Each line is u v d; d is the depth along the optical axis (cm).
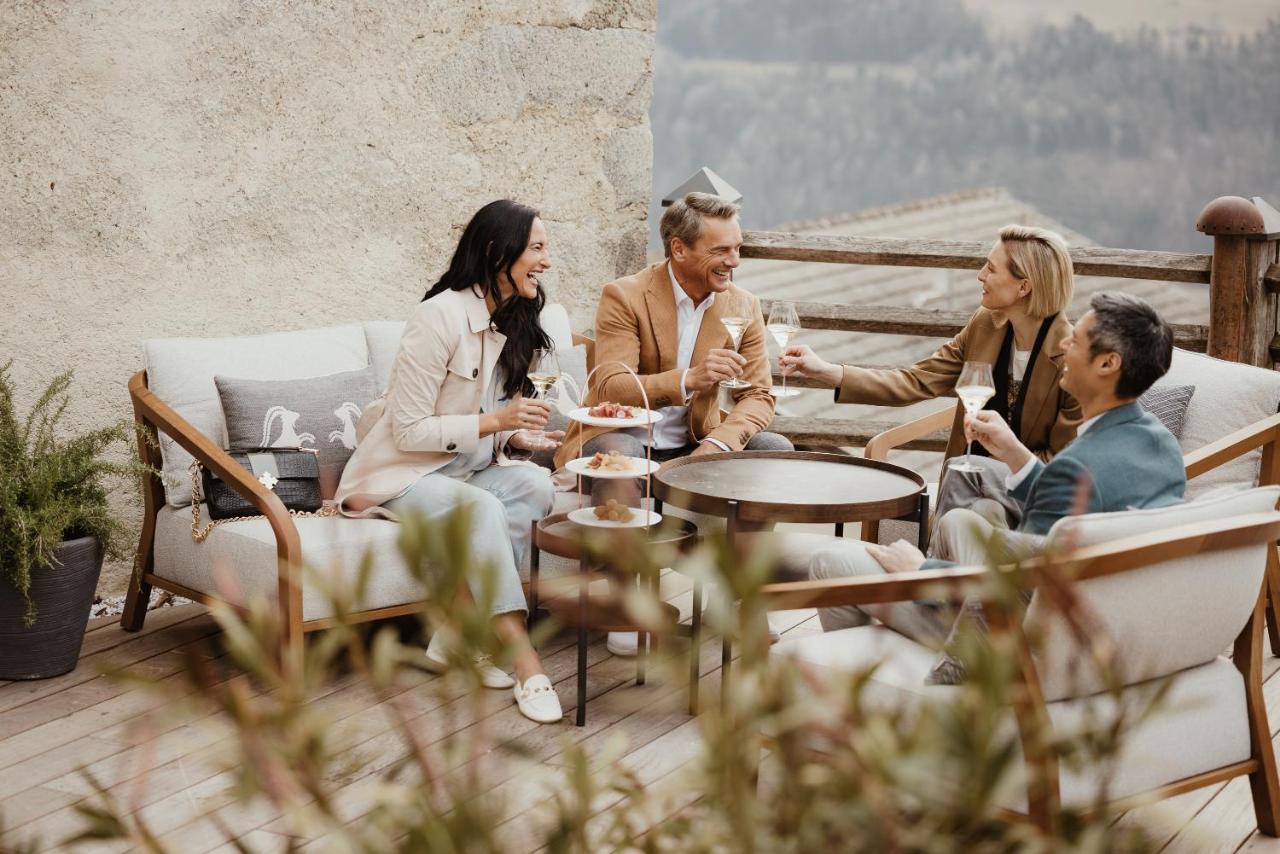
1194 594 249
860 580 234
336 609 93
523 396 394
